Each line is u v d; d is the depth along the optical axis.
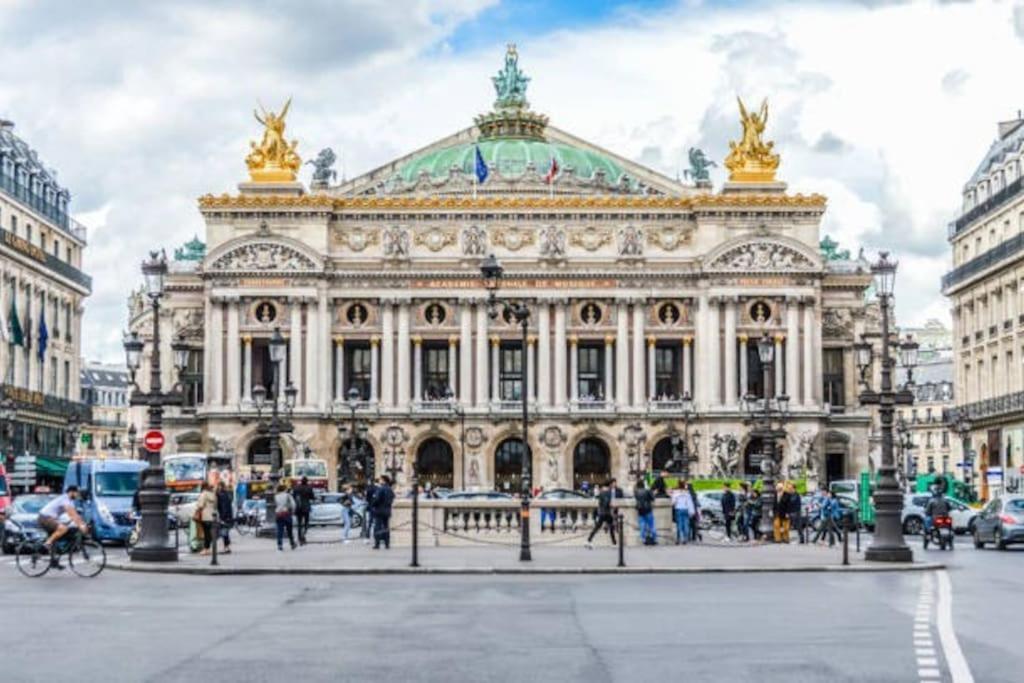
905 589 43.91
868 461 152.62
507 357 152.75
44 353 123.81
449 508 69.44
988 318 123.19
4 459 107.06
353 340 149.62
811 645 29.73
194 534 61.75
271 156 150.75
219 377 146.12
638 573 51.75
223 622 34.38
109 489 74.00
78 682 25.16
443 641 30.58
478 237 149.00
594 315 149.88
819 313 148.50
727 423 145.88
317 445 145.75
